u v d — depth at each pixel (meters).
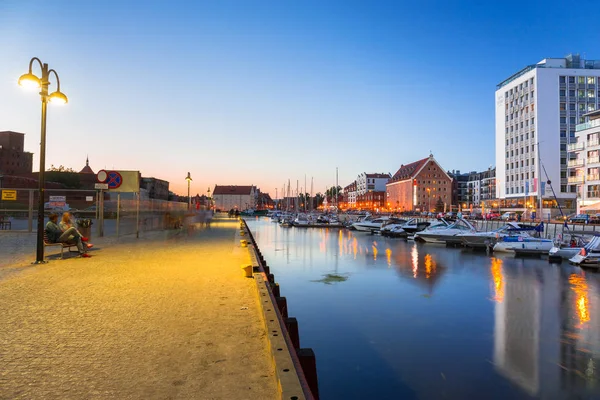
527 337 11.59
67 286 8.39
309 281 20.03
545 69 87.69
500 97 102.38
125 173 22.33
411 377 9.08
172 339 5.02
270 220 105.75
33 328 5.44
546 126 87.06
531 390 8.46
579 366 9.64
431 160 133.50
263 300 6.80
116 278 9.41
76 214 37.53
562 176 86.19
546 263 25.89
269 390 3.58
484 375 9.18
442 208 128.50
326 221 75.19
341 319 13.41
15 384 3.67
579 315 13.79
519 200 91.56
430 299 16.14
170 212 33.50
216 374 3.94
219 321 5.85
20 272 10.18
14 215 34.12
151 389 3.59
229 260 12.78
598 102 87.94
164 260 12.70
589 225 41.28
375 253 31.78
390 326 12.67
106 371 3.99
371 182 182.75
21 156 123.31
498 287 18.39
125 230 27.48
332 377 9.09
